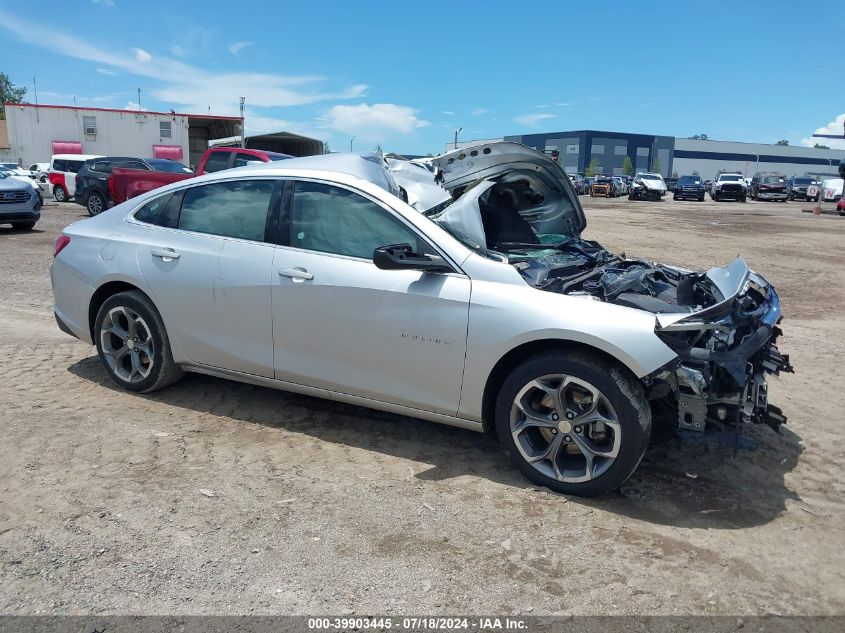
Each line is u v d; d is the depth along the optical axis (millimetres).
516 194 5484
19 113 35750
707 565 2951
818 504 3535
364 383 3895
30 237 13250
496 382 3701
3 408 4355
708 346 3400
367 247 3885
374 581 2760
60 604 2541
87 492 3350
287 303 3994
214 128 42719
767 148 124562
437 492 3516
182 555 2877
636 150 116875
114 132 37281
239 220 4270
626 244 15297
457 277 3641
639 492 3598
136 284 4484
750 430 4504
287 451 3932
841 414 4863
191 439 4035
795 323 7820
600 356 3379
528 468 3586
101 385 4879
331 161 4270
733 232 19297
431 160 5121
